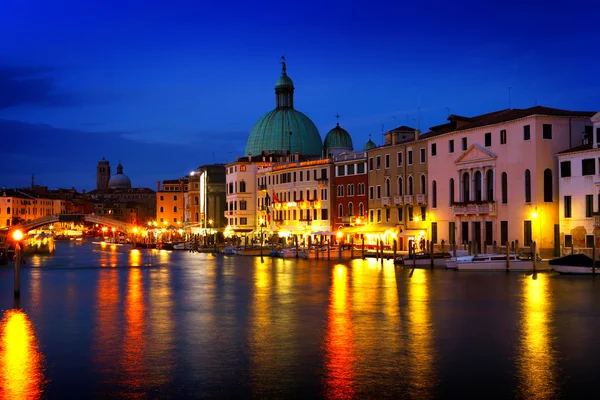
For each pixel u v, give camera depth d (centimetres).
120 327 3766
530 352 3075
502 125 8262
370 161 10769
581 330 3584
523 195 7975
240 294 5319
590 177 7331
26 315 4222
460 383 2597
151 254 12694
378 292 5262
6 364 2911
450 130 9200
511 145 8131
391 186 10256
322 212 11850
